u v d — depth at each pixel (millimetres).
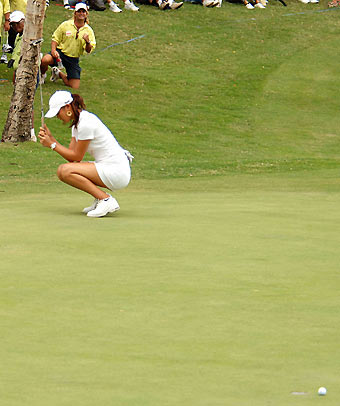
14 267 22109
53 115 32031
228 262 22891
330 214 32594
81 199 38031
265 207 34781
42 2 62344
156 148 67188
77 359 14609
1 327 16547
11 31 84062
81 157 32344
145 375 13789
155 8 111000
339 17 116438
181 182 47125
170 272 21594
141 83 86375
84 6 77688
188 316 17406
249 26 108625
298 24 111312
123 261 22984
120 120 75188
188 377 13695
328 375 13828
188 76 90375
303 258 23516
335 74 94875
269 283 20406
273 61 97562
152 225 29406
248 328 16562
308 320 17141
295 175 50812
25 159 57719
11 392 12945
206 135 73625
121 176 32188
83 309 17938
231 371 14008
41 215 31984
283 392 13008
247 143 71625
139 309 17938
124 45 96938
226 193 40875
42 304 18328
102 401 12555
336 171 53344
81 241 26078
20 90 63625
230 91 87312
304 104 85750
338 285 20234
